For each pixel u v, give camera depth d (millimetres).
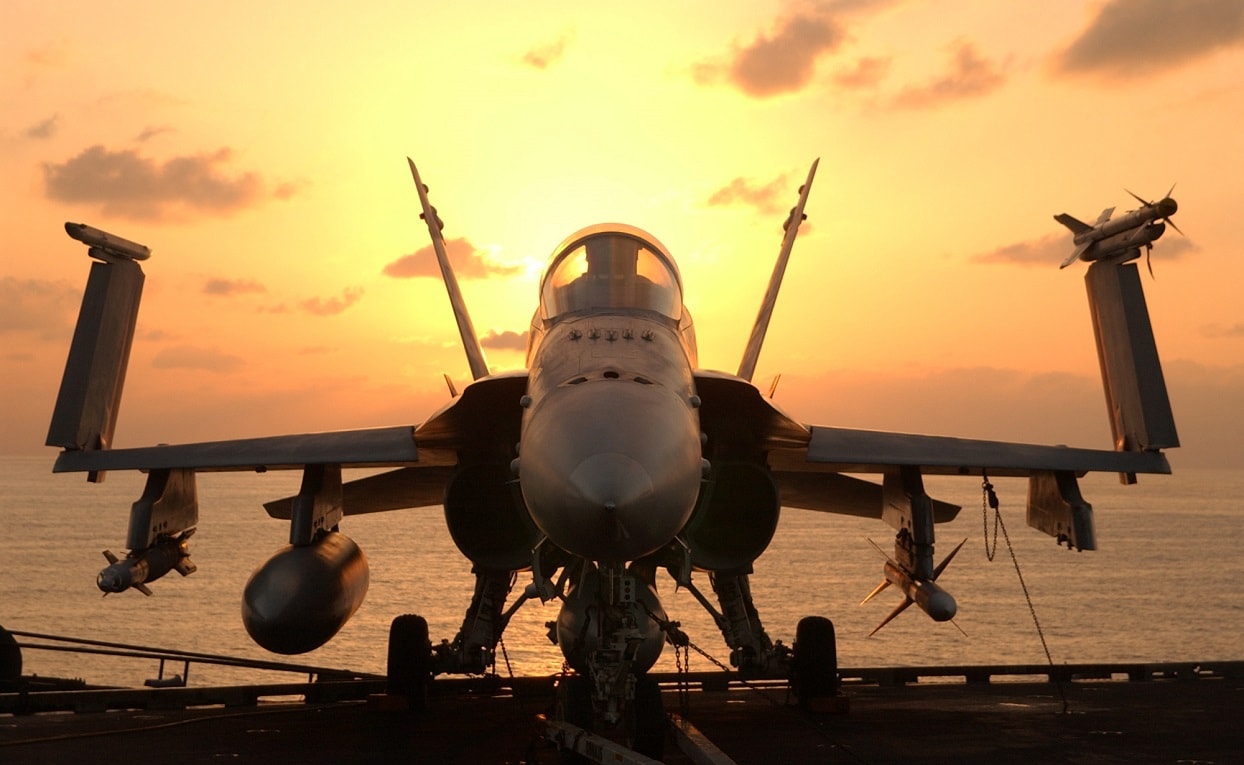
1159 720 9516
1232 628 55625
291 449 9055
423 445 8961
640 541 6105
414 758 7832
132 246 9539
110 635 50188
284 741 8508
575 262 8906
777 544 126688
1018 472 9977
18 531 132375
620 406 6516
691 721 9516
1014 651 46469
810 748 8234
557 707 7730
